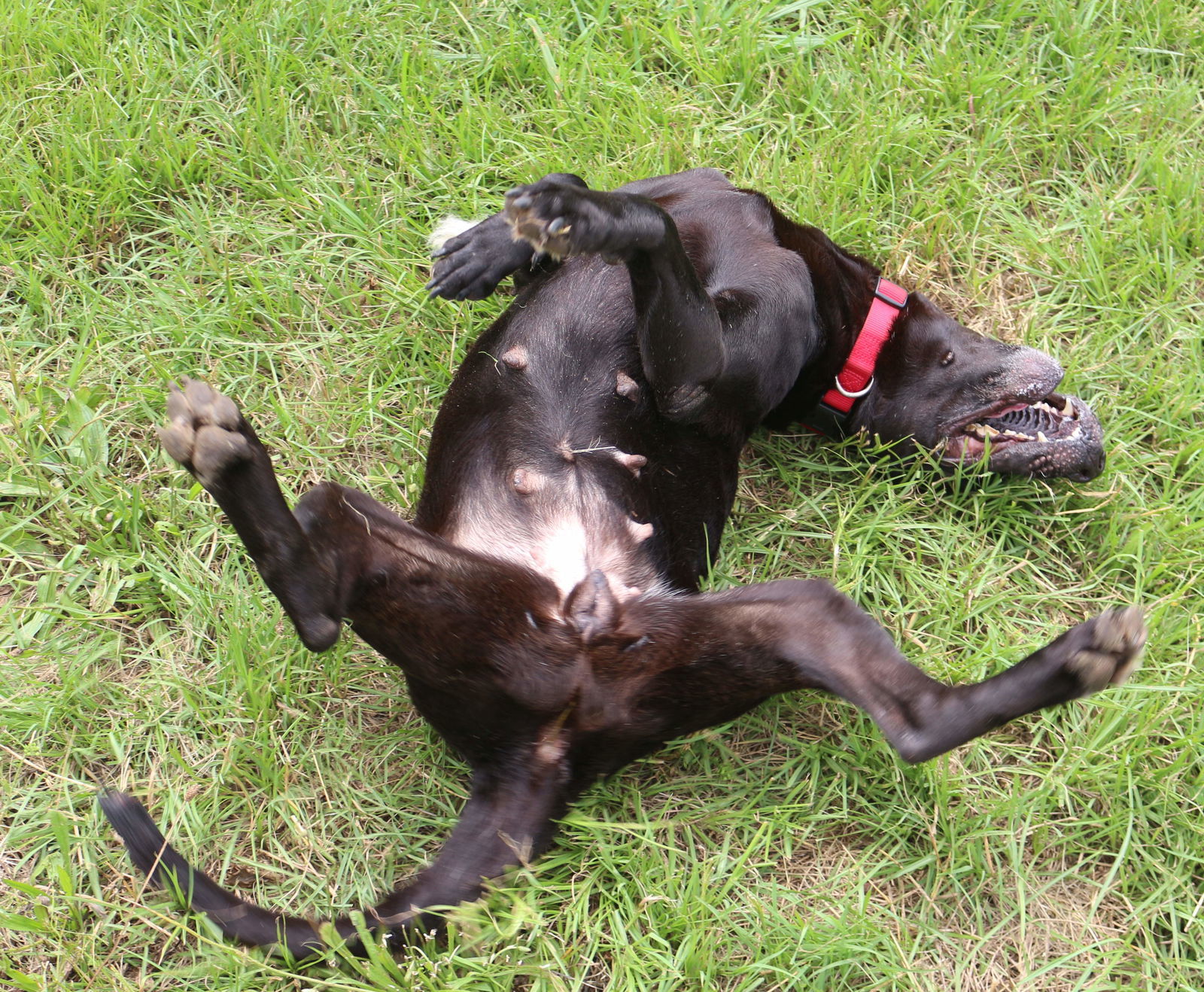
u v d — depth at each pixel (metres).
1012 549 1.92
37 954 1.64
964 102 2.13
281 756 1.73
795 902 1.71
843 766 1.77
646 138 2.04
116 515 1.81
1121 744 1.78
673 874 1.69
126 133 1.98
